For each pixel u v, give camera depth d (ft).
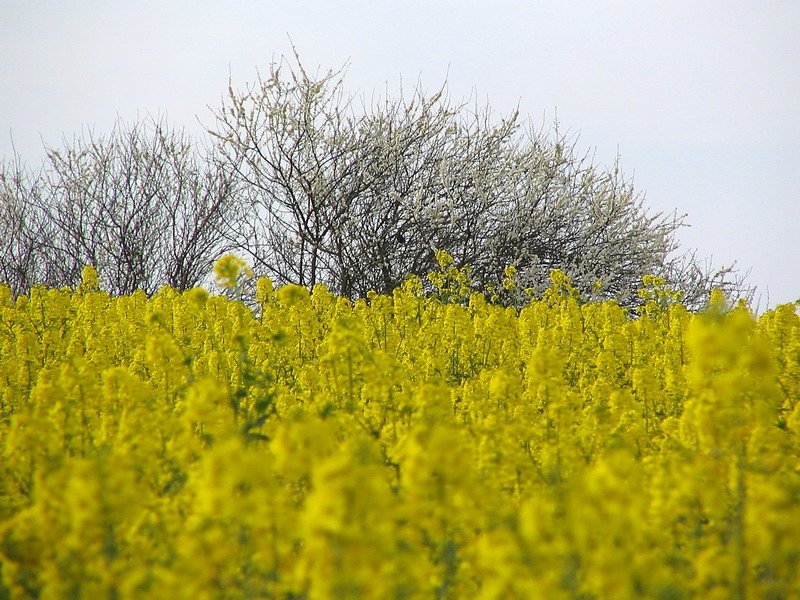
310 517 29.81
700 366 45.37
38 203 219.20
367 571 29.86
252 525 35.32
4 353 93.04
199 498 37.45
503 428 53.21
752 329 99.76
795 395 73.61
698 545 40.88
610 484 31.78
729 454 47.19
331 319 107.34
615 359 93.35
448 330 99.91
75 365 65.10
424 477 35.12
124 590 33.47
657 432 71.87
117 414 61.31
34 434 48.29
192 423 56.95
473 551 37.04
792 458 52.65
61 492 37.09
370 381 63.36
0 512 47.06
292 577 33.99
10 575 38.63
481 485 41.34
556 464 50.16
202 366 81.46
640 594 30.94
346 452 37.04
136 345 101.55
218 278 69.36
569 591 31.01
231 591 35.53
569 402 68.18
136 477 47.09
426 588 34.35
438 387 57.52
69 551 37.09
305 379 76.38
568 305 116.57
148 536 41.14
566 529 33.81
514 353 100.07
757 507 34.94
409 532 36.19
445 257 124.47
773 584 35.47
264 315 98.12
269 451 50.57
